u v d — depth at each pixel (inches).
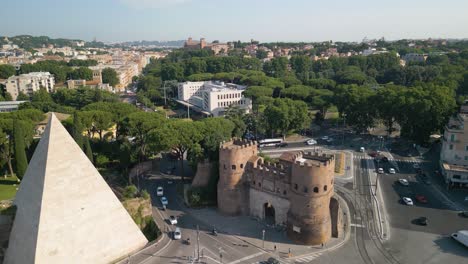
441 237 2965.1
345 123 6830.7
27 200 2532.0
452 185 3991.1
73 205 2534.5
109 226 2723.9
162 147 3993.6
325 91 7839.6
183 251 2815.0
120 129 4874.5
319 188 2805.1
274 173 3142.2
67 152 2532.0
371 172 4485.7
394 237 2979.8
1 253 2669.8
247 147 3388.3
